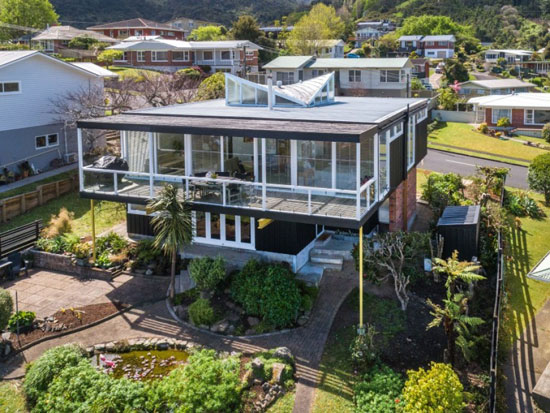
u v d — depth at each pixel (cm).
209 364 1220
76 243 1995
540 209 2603
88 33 7038
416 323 1512
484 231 2083
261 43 8188
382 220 2075
